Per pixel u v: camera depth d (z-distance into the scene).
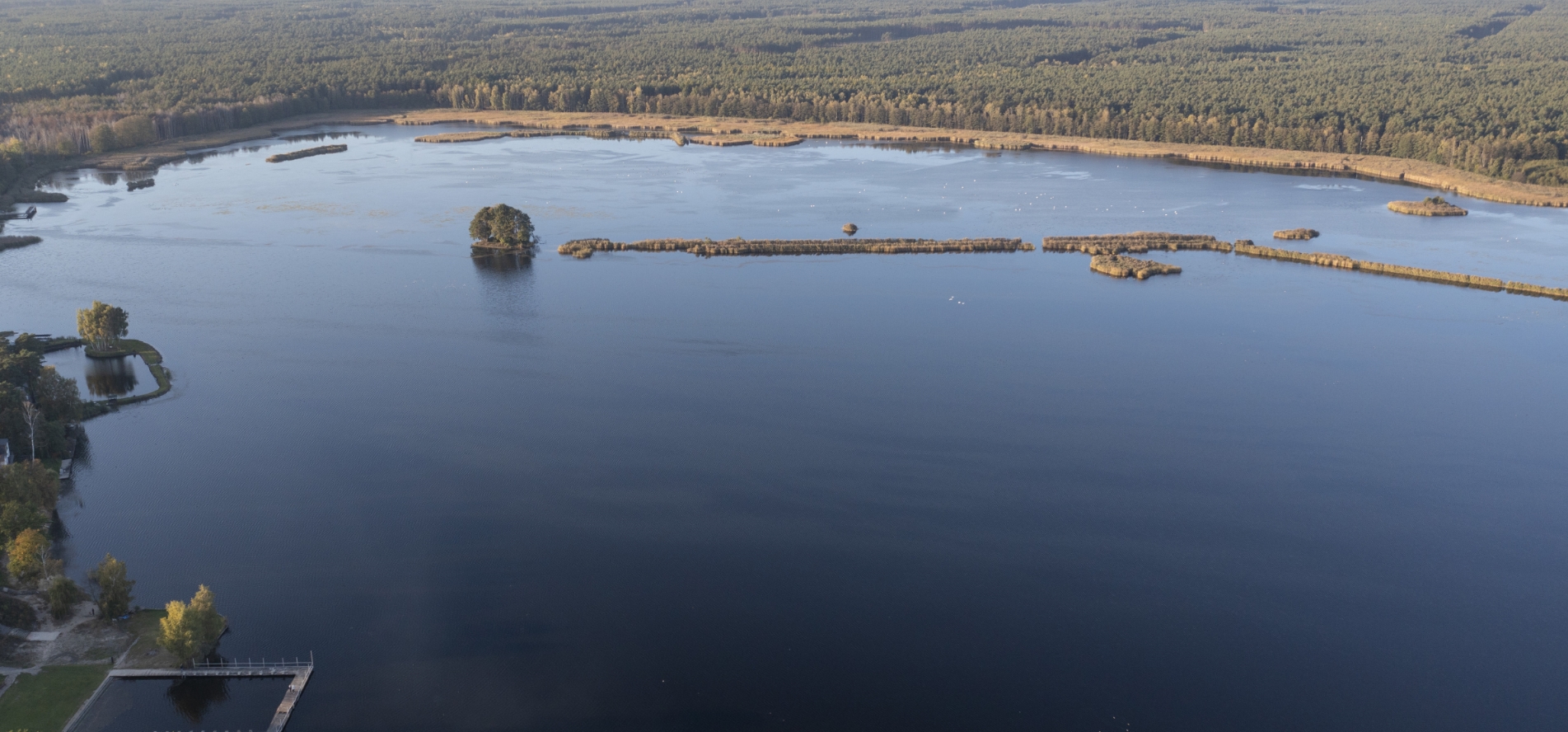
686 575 160.25
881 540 169.75
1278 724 134.38
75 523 169.50
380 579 157.62
